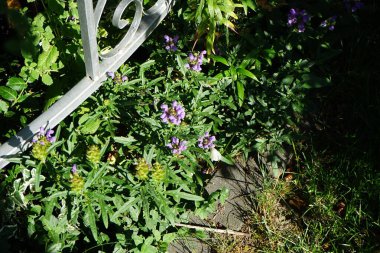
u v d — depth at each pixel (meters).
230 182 0.92
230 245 0.85
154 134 0.80
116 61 0.79
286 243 0.86
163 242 0.80
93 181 0.73
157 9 0.83
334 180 0.93
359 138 0.99
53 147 0.72
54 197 0.72
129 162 0.80
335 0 1.08
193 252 0.84
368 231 0.87
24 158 0.74
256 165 0.96
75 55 0.84
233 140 0.95
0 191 0.76
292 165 0.98
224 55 0.94
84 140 0.80
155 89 0.85
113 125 0.84
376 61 1.10
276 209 0.91
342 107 1.06
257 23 1.02
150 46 0.95
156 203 0.74
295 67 0.95
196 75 0.87
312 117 1.04
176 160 0.79
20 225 0.79
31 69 0.81
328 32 1.07
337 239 0.86
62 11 0.83
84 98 0.78
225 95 0.90
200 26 0.84
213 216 0.88
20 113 0.87
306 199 0.93
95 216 0.74
